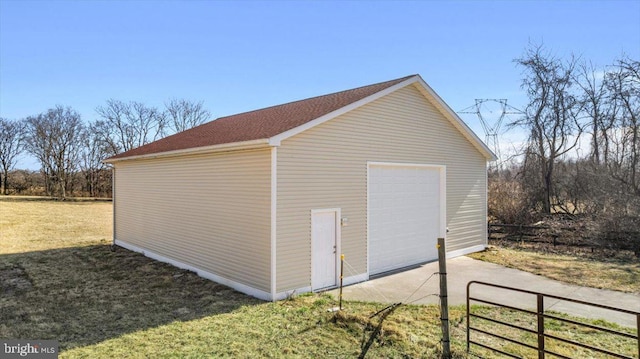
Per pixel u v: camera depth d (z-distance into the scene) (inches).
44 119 1675.7
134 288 350.3
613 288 358.9
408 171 449.7
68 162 1727.4
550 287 364.2
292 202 323.9
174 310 287.4
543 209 751.1
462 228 523.5
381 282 377.1
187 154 407.8
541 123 770.8
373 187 405.1
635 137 641.0
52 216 1042.7
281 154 316.2
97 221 958.4
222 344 223.6
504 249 578.9
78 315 278.1
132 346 221.3
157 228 481.4
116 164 590.6
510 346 223.0
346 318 258.4
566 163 759.7
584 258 501.4
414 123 450.0
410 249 452.1
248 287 331.9
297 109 453.4
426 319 268.1
